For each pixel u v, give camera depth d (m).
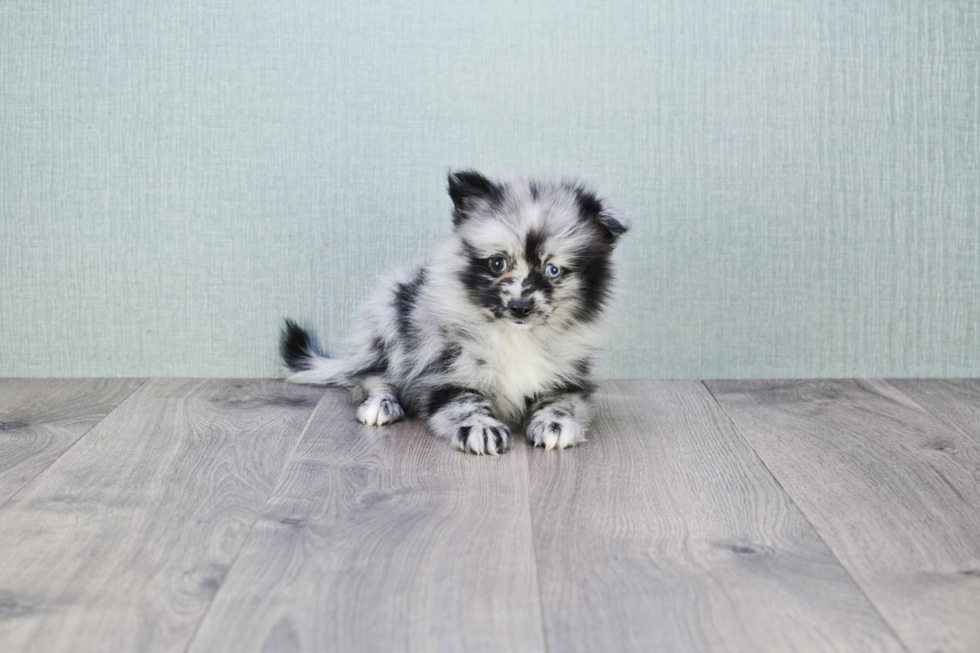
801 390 1.01
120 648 0.60
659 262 1.03
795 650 0.60
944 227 1.03
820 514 0.74
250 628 0.62
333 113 1.01
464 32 1.00
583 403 0.91
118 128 1.01
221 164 1.02
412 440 0.87
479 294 0.88
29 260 1.03
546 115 1.01
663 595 0.65
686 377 1.05
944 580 0.66
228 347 1.04
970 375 1.05
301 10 1.00
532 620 0.62
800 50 1.01
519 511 0.74
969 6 1.01
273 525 0.72
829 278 1.04
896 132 1.02
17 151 1.01
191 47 1.00
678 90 1.01
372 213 1.02
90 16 1.00
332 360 1.02
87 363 1.04
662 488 0.78
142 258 1.03
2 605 0.63
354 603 0.64
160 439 0.86
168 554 0.68
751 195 1.03
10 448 0.84
